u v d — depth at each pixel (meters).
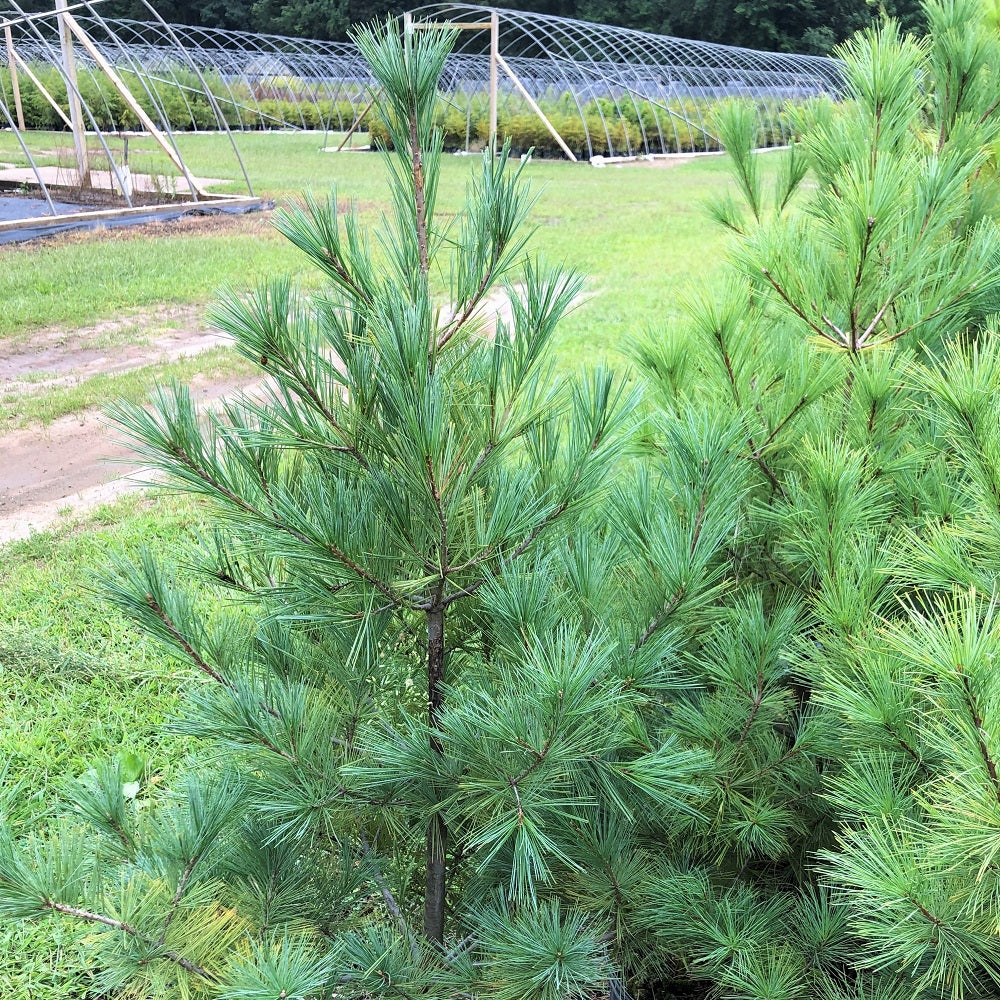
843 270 2.07
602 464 1.54
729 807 1.85
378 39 1.43
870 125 2.17
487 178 1.46
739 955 1.69
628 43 28.50
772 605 2.18
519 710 1.47
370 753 1.62
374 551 1.52
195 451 1.46
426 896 1.79
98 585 1.66
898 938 1.33
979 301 2.17
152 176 17.36
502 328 1.50
